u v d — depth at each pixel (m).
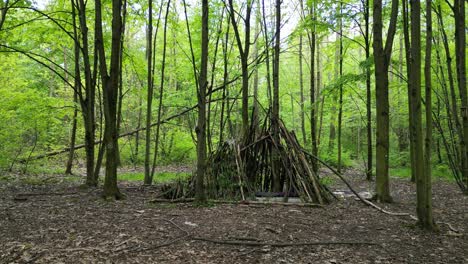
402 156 17.84
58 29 11.09
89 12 11.01
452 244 4.95
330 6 11.17
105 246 4.57
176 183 8.66
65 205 7.23
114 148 8.08
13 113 12.85
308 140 19.62
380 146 8.16
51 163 17.25
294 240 5.01
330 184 11.62
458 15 9.23
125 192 9.26
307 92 24.86
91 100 10.08
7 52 10.41
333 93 12.57
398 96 17.36
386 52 8.03
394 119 19.11
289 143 8.67
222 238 5.02
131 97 20.25
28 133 14.55
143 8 11.22
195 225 5.69
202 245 4.72
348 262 4.22
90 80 9.85
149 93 10.79
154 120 20.27
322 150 18.31
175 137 19.34
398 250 4.68
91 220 5.94
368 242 4.96
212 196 8.02
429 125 5.49
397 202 8.18
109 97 7.93
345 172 16.55
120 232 5.21
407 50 9.18
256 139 8.90
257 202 7.55
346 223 6.10
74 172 14.67
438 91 14.39
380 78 8.02
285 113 22.55
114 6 7.72
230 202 7.57
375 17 7.81
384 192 8.12
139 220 5.99
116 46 7.77
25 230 5.26
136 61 11.94
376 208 7.32
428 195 5.63
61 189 9.47
